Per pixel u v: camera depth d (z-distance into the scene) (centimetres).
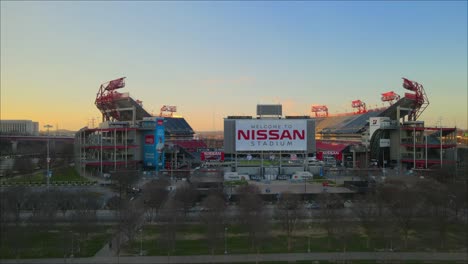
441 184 12506
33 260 6769
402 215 7931
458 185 10581
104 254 7075
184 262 6650
